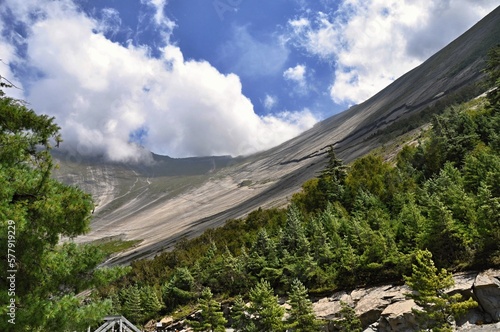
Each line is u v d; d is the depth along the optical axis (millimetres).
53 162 11086
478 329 21250
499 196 28484
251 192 176875
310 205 57750
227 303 43969
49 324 8656
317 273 37188
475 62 134875
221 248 62594
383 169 55281
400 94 185875
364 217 42000
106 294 59344
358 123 196875
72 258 10188
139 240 158125
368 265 32156
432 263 21094
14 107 10273
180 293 51000
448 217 28406
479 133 46750
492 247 26094
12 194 8695
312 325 28656
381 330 26672
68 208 9547
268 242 46281
